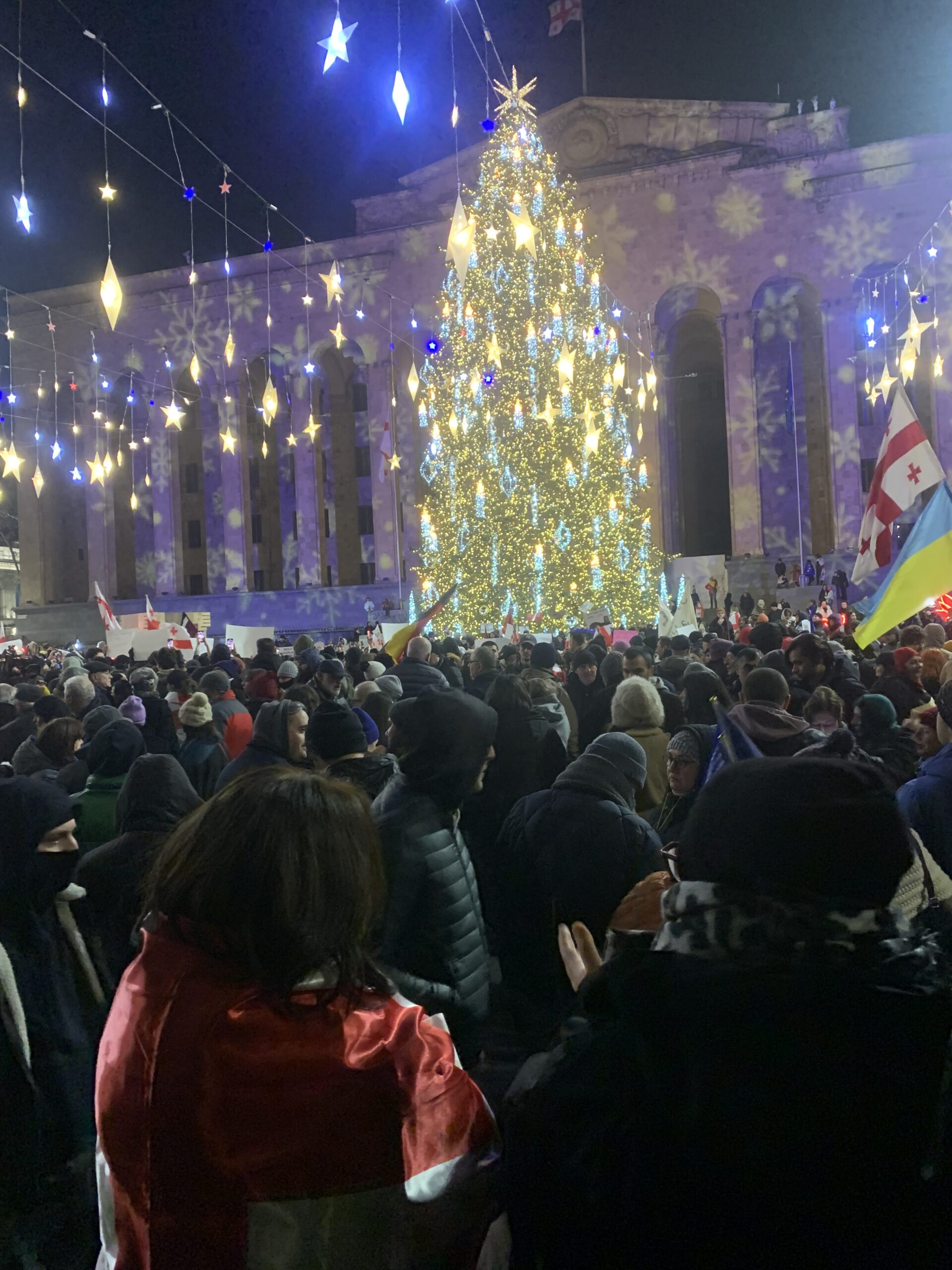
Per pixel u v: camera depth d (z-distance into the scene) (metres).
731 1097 1.26
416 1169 1.54
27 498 51.34
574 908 3.98
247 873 1.59
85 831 4.98
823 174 39.78
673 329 45.34
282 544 54.56
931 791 3.71
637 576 29.02
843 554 38.44
